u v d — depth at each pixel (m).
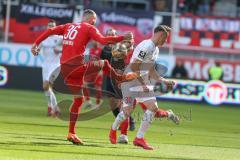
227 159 17.61
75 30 18.80
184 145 20.48
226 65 43.94
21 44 43.44
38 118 26.50
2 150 16.67
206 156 18.02
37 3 43.72
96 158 16.28
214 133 25.25
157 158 16.97
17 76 43.41
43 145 18.11
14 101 34.84
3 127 22.31
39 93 41.84
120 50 21.12
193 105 40.28
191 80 42.00
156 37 18.47
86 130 23.25
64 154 16.64
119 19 43.44
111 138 19.61
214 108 39.56
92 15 19.11
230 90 41.69
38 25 43.84
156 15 43.53
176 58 43.47
